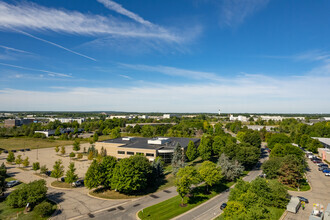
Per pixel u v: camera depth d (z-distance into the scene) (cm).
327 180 7431
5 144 14500
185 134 17662
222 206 5106
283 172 6800
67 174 6656
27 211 4966
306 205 5403
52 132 19850
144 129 18262
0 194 5691
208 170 6081
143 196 5941
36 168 8031
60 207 5234
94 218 4662
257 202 4447
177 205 5319
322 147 11888
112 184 5972
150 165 6794
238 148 9088
